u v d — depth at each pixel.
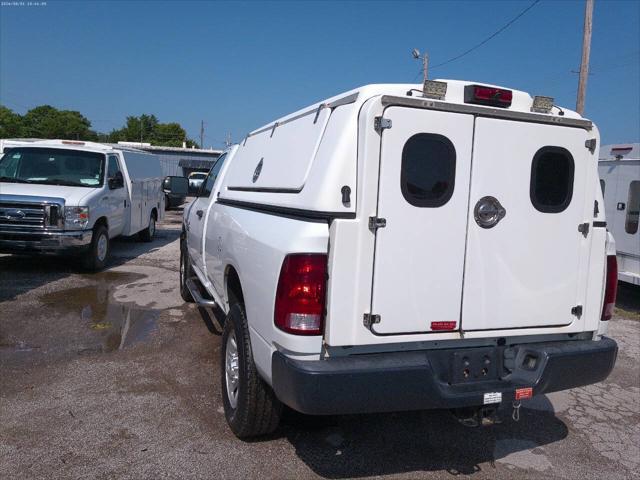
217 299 5.16
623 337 7.21
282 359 3.06
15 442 3.77
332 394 2.95
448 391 3.23
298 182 3.46
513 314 3.46
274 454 3.77
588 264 3.65
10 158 10.16
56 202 8.86
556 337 3.69
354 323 3.05
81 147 10.73
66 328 6.34
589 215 3.62
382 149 3.05
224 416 4.27
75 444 3.77
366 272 3.06
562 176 3.53
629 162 9.09
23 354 5.45
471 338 3.38
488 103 3.30
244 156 5.36
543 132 3.43
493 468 3.76
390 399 3.07
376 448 3.94
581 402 4.99
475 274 3.33
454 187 3.22
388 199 3.08
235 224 4.27
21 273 9.30
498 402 3.30
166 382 4.86
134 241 14.15
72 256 9.27
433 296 3.23
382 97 3.02
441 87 3.18
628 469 3.83
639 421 4.63
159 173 14.93
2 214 8.73
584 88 16.12
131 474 3.45
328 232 3.01
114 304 7.48
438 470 3.70
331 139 3.17
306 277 2.98
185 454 3.71
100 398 4.50
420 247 3.17
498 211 3.35
